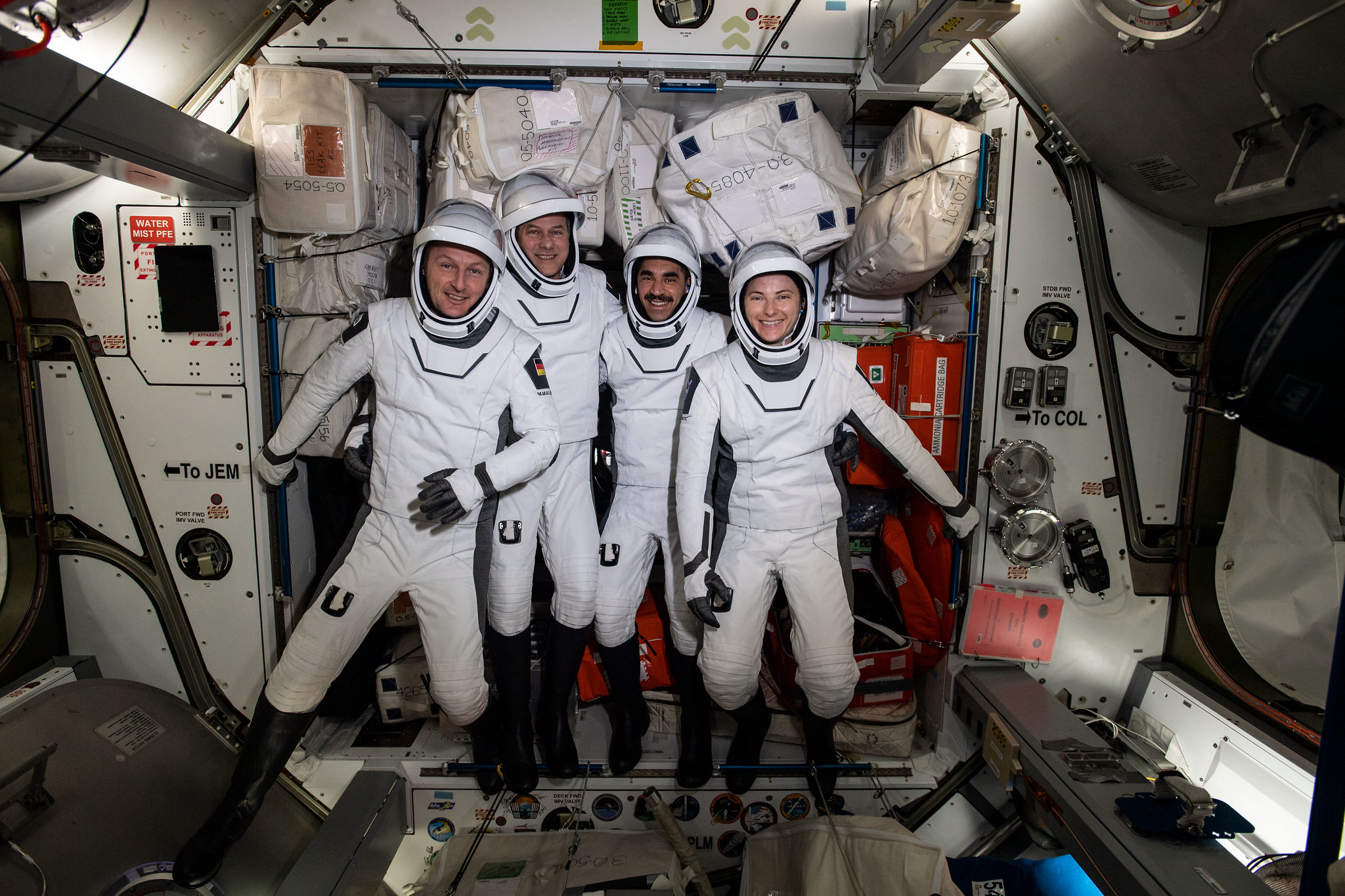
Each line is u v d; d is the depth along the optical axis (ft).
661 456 8.30
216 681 9.27
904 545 9.70
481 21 8.08
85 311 8.55
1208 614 8.80
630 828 8.80
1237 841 7.45
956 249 8.58
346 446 7.64
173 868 6.84
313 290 8.57
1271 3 5.06
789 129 8.36
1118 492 9.05
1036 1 6.84
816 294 10.72
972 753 9.27
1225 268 8.50
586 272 8.48
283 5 7.89
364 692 9.84
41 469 8.77
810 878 7.32
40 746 6.98
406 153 9.57
